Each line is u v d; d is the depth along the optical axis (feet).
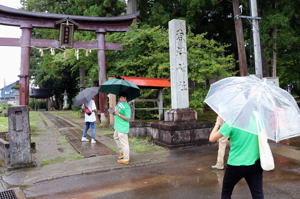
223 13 54.60
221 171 14.53
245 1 46.65
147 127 26.45
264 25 42.60
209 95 8.52
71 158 18.15
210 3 45.47
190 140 22.27
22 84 33.60
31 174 14.51
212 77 33.35
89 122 24.38
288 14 42.80
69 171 14.90
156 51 33.37
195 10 43.57
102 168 15.40
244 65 37.58
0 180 13.55
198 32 53.11
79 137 27.63
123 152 16.62
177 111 22.93
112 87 17.15
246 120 6.97
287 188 11.55
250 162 7.28
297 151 18.98
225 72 31.99
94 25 38.58
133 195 11.22
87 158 18.03
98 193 11.53
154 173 14.49
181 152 19.90
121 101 16.61
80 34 44.75
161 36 34.68
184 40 24.04
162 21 44.21
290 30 44.75
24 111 16.30
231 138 7.71
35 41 34.99
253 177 7.50
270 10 45.06
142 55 35.42
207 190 11.60
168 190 11.74
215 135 7.86
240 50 37.76
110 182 13.02
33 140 25.98
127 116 16.39
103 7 48.44
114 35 41.06
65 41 35.83
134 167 15.87
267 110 7.18
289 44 43.98
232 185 7.81
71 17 36.68
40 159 18.01
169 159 17.70
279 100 7.53
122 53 39.99
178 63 23.62
